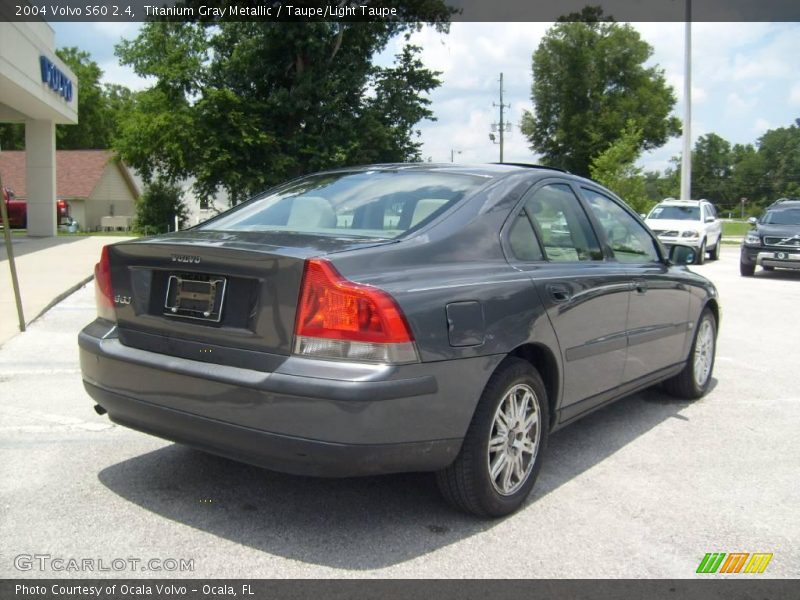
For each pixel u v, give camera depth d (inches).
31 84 776.9
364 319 117.0
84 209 1883.6
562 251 167.6
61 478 156.7
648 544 133.0
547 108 2267.5
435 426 124.0
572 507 148.9
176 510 141.8
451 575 119.9
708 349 241.9
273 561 123.0
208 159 1156.5
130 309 141.3
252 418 120.1
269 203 170.7
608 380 177.3
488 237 147.2
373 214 151.4
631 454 182.7
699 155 4739.2
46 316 362.0
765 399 239.8
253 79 1224.2
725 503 152.8
